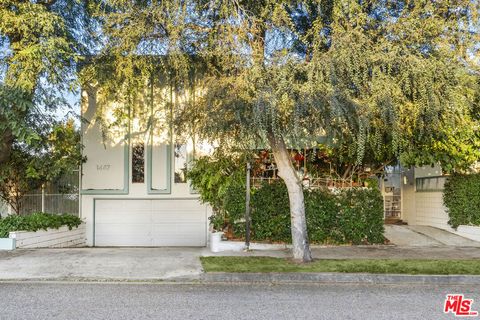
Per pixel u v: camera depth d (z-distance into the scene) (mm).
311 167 14781
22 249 13047
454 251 12344
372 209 13625
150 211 17453
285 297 7953
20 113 12594
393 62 9680
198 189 15078
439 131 11250
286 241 13484
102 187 17156
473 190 14062
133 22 11438
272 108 8742
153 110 16734
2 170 15164
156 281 9344
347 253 12133
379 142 10727
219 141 11484
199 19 11312
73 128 16312
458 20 10766
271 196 13531
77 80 13000
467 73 10125
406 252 12242
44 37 12258
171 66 12797
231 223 13609
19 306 7266
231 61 10312
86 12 13883
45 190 17094
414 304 7473
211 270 9734
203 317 6617
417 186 16922
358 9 10508
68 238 15852
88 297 7910
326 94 9008
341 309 7109
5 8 12133
